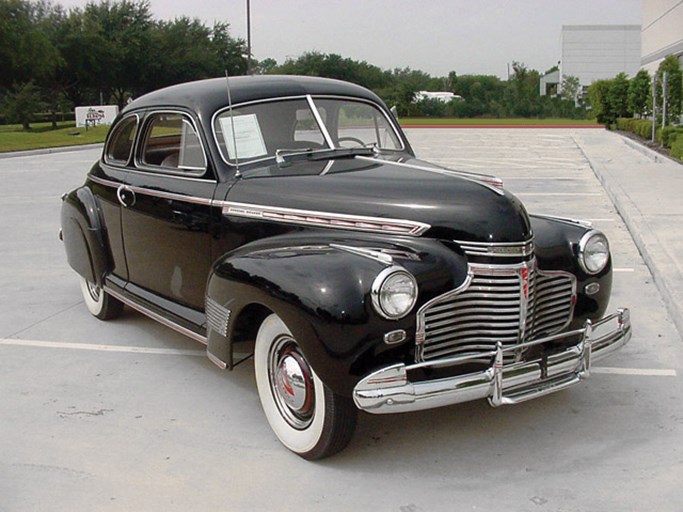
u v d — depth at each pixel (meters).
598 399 4.36
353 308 3.30
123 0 61.41
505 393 3.51
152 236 5.01
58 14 58.06
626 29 73.12
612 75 73.56
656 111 23.52
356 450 3.81
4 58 47.16
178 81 62.19
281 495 3.41
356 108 5.10
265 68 64.69
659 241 7.70
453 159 19.25
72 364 5.12
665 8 29.72
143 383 4.77
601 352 3.85
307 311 3.35
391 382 3.26
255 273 3.61
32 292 6.99
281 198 4.13
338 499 3.37
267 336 3.80
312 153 4.74
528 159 19.08
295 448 3.74
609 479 3.49
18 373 4.97
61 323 6.02
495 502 3.31
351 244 3.77
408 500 3.34
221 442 3.95
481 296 3.64
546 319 3.99
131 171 5.29
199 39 63.78
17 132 38.25
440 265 3.57
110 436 4.04
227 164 4.49
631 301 6.17
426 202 3.80
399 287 3.34
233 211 4.32
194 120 4.62
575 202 11.37
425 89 76.00
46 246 9.07
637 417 4.12
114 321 6.05
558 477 3.51
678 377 4.66
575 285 4.07
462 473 3.56
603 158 17.77
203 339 4.33
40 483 3.57
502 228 3.66
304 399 3.64
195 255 4.64
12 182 15.81
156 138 5.09
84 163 20.30
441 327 3.56
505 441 3.87
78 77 57.56
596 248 4.12
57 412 4.36
